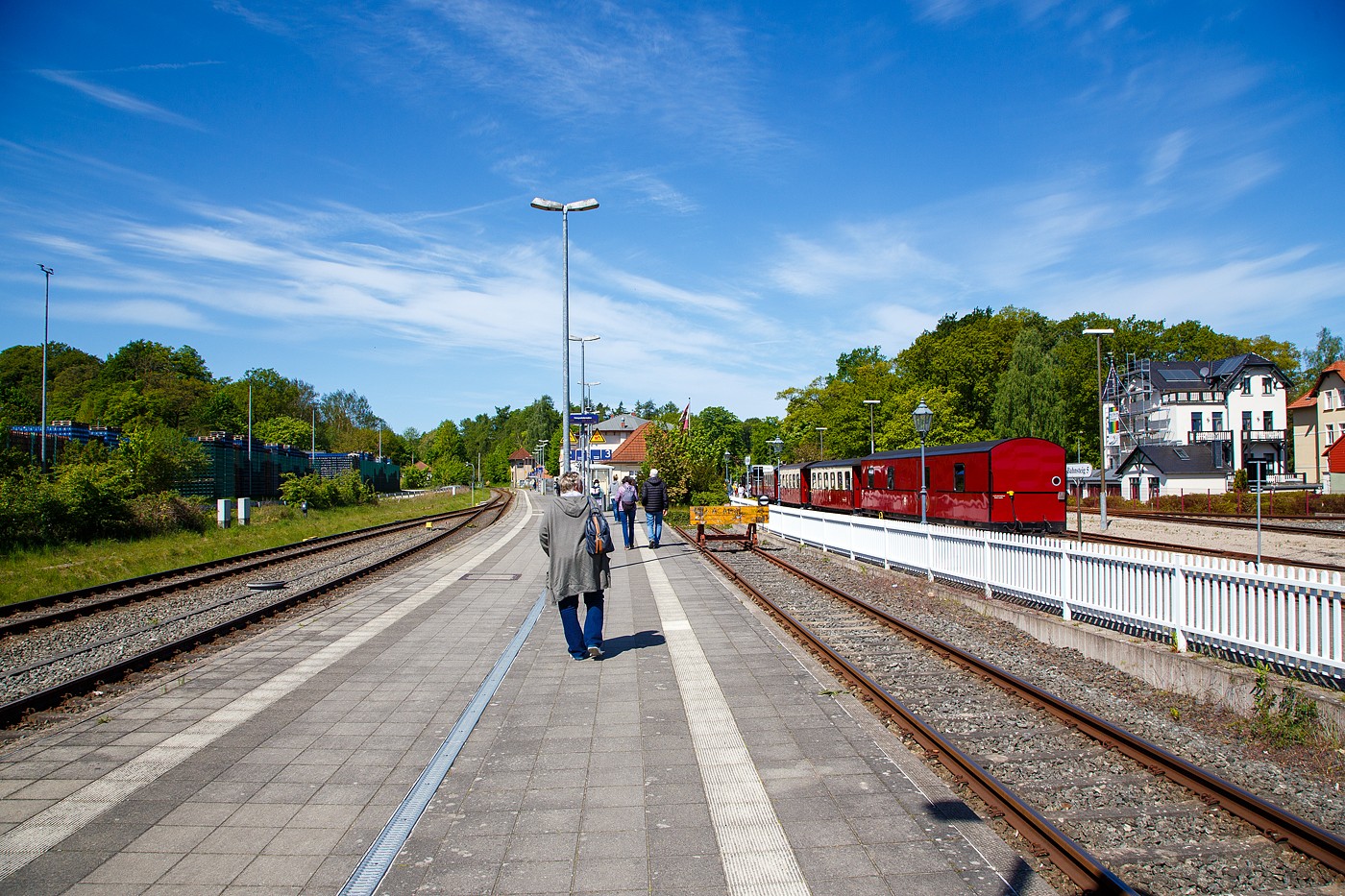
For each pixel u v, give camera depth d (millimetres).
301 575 15547
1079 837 4312
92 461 28359
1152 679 7758
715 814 4289
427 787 4668
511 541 23609
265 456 52625
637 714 6090
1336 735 5801
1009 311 73938
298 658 8047
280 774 4902
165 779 4816
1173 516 32500
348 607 11289
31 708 6375
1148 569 8242
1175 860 4051
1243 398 60781
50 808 4391
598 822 4215
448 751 5270
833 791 4586
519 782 4777
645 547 20453
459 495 80312
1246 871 3955
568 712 6184
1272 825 4301
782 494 42688
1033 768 5254
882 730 5691
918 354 70312
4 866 3723
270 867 3740
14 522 21031
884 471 28234
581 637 7926
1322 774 5422
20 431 33531
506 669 7523
